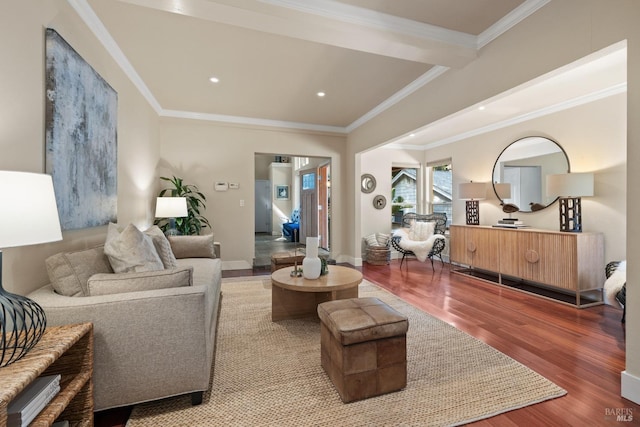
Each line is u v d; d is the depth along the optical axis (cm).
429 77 335
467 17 235
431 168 627
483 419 148
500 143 460
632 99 161
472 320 277
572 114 363
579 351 217
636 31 160
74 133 198
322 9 213
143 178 379
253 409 155
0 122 141
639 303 161
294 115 492
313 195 787
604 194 333
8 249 146
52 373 130
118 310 143
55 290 160
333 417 149
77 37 214
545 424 145
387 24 231
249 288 388
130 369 144
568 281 319
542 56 211
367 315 172
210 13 200
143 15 235
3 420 86
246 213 523
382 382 166
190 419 148
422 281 425
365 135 498
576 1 190
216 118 488
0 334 120
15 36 150
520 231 374
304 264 259
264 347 224
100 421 149
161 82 362
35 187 110
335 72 336
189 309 152
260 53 294
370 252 559
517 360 204
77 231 211
